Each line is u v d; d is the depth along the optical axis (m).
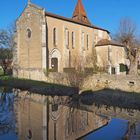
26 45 50.62
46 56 47.06
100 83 34.78
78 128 18.28
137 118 20.66
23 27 51.34
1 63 69.81
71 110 24.81
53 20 49.50
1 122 20.14
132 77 31.12
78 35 56.09
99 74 35.25
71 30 54.09
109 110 24.12
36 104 27.91
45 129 18.20
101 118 21.09
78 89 33.59
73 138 15.91
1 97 33.03
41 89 37.28
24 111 24.31
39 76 46.94
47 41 47.97
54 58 49.62
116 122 19.59
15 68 53.38
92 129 17.86
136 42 57.53
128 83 31.52
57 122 20.14
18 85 43.91
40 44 47.03
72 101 29.50
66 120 20.73
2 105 27.41
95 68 53.94
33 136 16.53
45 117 21.92
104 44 57.62
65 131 17.69
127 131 17.03
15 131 17.61
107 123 19.39
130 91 30.97
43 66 46.34
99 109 24.73
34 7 48.44
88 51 58.62
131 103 25.06
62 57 51.34
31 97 32.81
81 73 36.81
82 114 22.84
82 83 35.12
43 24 46.41
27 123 19.84
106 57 56.91
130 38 58.47
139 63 57.81
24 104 27.95
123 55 59.41
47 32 48.03
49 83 42.44
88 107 25.97
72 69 48.88
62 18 51.31
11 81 48.66
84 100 29.00
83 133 17.06
